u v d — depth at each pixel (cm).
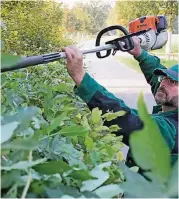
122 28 240
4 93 177
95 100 214
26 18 995
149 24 294
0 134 83
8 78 231
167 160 72
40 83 314
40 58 167
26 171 86
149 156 72
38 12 1084
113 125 201
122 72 1692
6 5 948
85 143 153
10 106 152
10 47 832
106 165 114
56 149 124
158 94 220
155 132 72
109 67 1828
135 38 291
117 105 213
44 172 91
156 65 302
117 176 125
